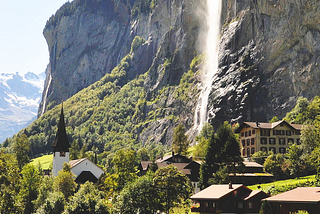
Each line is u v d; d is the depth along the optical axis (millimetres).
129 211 94500
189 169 150625
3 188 76750
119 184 123812
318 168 112938
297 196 85875
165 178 97062
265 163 142750
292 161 137375
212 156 138750
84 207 95938
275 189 115438
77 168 176625
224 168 133625
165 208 97750
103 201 99750
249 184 136750
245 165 143375
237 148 133625
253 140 177125
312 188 89000
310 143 136375
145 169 163125
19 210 79125
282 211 87062
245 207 98875
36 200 119062
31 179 131250
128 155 126250
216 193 104125
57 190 144875
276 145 175500
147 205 94750
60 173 150750
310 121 179250
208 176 137500
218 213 100188
